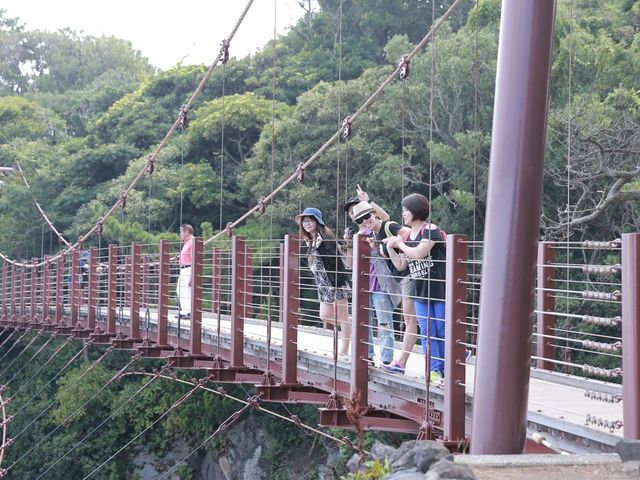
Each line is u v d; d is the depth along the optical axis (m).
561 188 16.58
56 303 17.88
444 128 19.14
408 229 6.40
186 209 27.95
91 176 31.97
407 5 27.39
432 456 3.05
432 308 5.90
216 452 19.50
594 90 16.64
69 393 21.78
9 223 31.80
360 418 3.28
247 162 24.00
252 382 9.07
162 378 20.89
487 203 3.94
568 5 19.33
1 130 40.59
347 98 21.08
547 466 3.28
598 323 4.39
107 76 52.38
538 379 6.58
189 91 33.44
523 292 3.86
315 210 7.35
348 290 6.84
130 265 13.12
